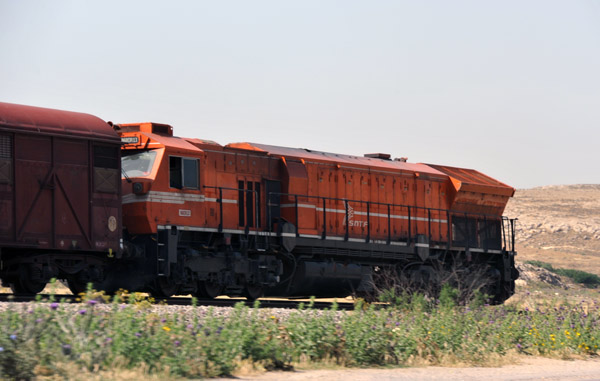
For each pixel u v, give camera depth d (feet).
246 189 131.64
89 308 66.23
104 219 106.01
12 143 97.81
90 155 105.09
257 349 72.08
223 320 77.30
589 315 117.80
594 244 573.74
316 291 142.20
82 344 62.23
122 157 120.47
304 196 138.92
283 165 138.41
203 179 123.03
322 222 142.31
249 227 131.34
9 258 100.07
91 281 107.86
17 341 58.29
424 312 108.27
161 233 115.34
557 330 109.81
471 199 171.73
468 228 171.53
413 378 71.97
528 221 622.95
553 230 602.85
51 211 100.68
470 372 80.18
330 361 77.61
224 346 69.21
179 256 118.21
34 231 98.84
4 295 99.71
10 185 97.09
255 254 132.26
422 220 162.30
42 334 61.87
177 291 120.78
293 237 134.82
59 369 58.34
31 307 69.62
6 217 96.48
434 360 86.69
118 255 107.76
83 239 103.55
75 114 106.93
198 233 123.75
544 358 98.94
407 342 86.69
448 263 165.99
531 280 349.00
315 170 143.33
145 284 117.19
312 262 139.54
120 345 62.85
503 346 98.32
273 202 136.77
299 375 68.85
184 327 69.21
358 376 70.54
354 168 150.51
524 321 113.70
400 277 148.66
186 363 63.82
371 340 82.69
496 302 175.63
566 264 497.05
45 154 100.63
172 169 118.62
